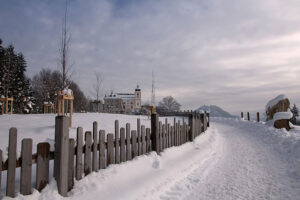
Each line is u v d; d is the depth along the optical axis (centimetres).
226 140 1194
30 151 317
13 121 1179
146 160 542
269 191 438
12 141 297
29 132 841
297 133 1193
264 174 554
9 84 3231
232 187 466
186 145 841
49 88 3788
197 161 676
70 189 362
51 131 867
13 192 295
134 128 1132
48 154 339
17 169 417
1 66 3334
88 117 1421
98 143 441
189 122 959
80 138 391
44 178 331
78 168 384
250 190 448
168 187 464
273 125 1476
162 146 680
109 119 1398
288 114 1409
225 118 2816
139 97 9588
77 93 5231
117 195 377
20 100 3753
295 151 745
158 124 647
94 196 355
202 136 1123
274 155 763
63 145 341
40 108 4269
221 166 645
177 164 601
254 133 1363
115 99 8644
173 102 7525
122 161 500
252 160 708
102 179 400
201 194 432
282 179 508
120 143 498
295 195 412
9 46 3488
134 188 414
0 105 2727
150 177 476
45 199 311
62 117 343
